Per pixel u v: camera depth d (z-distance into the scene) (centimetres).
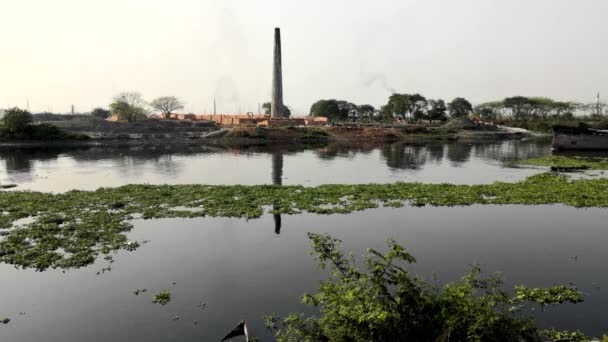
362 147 7038
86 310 1116
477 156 5353
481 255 1495
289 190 2708
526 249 1559
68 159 5091
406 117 13200
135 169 4128
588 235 1728
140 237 1727
